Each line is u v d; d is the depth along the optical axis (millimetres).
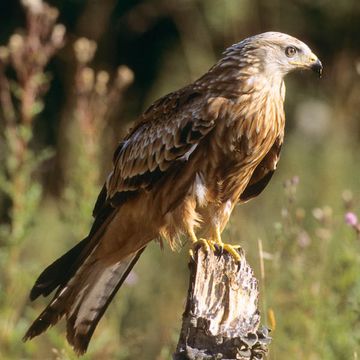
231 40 20266
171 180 10492
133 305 14508
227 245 9828
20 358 12133
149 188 10625
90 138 12289
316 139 19016
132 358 12680
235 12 20094
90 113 12484
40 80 11961
